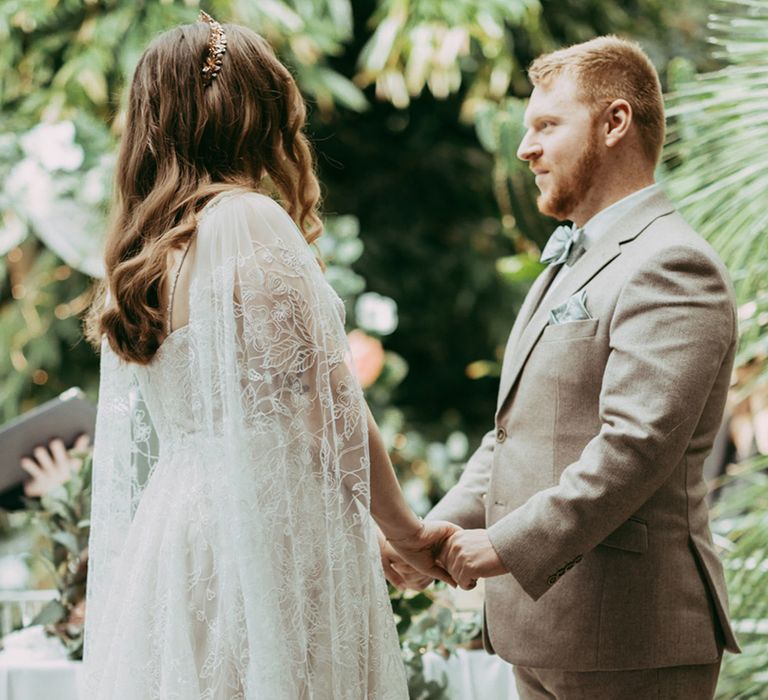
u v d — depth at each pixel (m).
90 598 2.43
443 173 8.12
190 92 2.38
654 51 7.53
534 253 4.56
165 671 2.20
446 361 8.20
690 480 2.51
